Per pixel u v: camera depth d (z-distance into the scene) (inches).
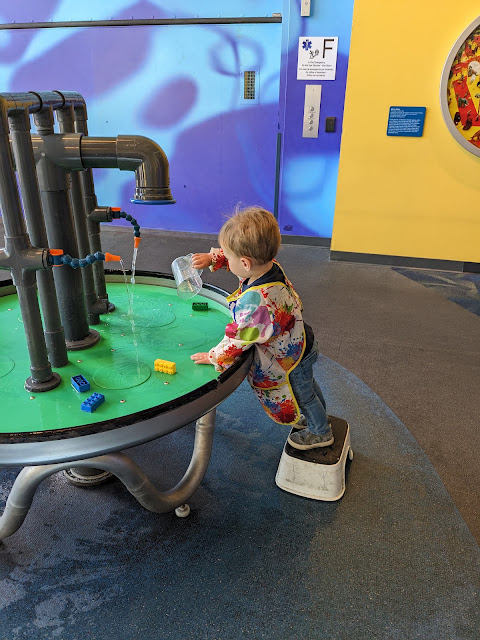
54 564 52.7
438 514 60.2
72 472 64.7
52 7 166.4
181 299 67.1
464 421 78.8
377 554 54.5
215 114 167.2
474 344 105.3
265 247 46.1
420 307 124.5
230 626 46.5
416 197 145.2
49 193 47.3
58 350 48.0
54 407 42.2
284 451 63.3
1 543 54.9
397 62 131.7
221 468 67.6
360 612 48.1
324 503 61.7
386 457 70.3
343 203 151.3
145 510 60.1
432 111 134.5
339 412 80.8
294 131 160.1
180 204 183.6
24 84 180.9
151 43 163.2
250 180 173.8
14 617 46.9
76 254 50.7
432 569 52.7
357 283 140.4
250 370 54.1
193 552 54.4
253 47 155.5
